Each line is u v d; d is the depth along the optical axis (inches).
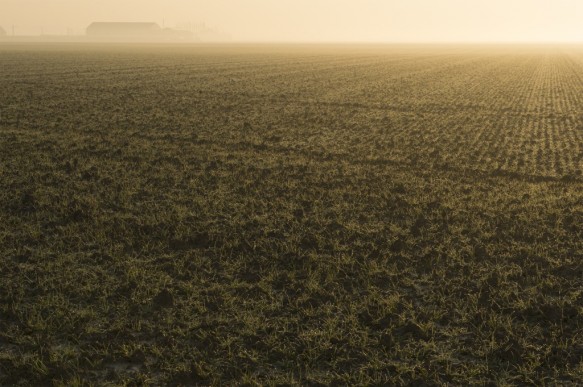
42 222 487.2
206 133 858.8
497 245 440.1
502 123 988.6
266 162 688.4
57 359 298.8
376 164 687.7
